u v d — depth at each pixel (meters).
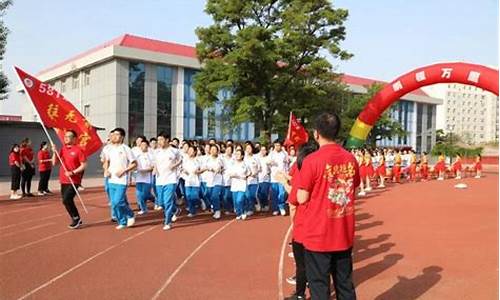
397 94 14.66
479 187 20.25
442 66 13.61
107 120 35.69
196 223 10.02
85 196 14.69
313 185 3.84
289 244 7.91
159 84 37.22
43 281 5.71
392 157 23.84
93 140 9.73
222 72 20.77
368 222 10.48
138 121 36.06
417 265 6.64
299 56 21.95
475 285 5.70
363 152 19.14
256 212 11.84
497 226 9.87
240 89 22.02
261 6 21.45
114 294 5.27
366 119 15.43
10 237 8.23
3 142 22.20
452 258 7.04
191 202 10.88
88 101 38.38
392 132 44.53
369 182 18.78
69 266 6.38
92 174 24.33
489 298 5.23
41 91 9.13
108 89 35.56
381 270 6.38
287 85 22.36
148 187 11.05
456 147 58.41
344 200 3.90
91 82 37.97
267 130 22.25
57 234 8.52
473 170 32.56
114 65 34.94
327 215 3.82
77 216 9.12
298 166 5.07
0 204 12.51
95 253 7.11
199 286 5.58
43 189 14.99
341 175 3.90
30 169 14.38
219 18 21.62
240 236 8.60
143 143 10.99
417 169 26.11
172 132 37.94
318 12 21.38
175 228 9.34
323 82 24.53
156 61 36.00
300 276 4.89
